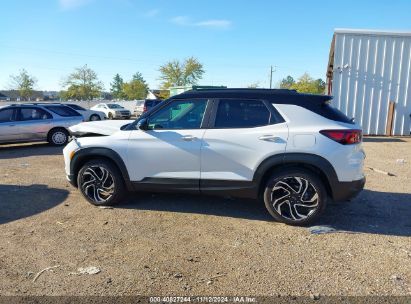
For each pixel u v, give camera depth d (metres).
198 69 62.91
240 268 3.75
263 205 5.80
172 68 62.97
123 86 82.50
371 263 3.86
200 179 5.16
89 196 5.75
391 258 3.98
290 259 3.95
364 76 15.48
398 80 15.45
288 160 4.76
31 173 8.38
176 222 5.06
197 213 5.43
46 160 10.40
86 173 5.68
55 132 13.73
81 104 54.00
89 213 5.43
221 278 3.55
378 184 7.27
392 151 11.66
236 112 5.11
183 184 5.24
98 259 3.94
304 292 3.30
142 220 5.13
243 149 4.93
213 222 5.06
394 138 15.08
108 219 5.17
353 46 15.32
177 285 3.42
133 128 5.54
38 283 3.46
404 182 7.45
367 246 4.29
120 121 6.91
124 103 48.75
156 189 5.41
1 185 7.13
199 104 5.27
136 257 3.99
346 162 4.68
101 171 5.64
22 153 12.06
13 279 3.53
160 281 3.49
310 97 4.98
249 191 5.00
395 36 15.18
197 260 3.92
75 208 5.67
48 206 5.77
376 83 15.52
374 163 9.65
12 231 4.72
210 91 5.29
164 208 5.66
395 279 3.52
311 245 4.30
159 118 5.40
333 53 16.86
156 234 4.63
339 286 3.40
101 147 5.51
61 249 4.19
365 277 3.57
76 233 4.66
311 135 4.72
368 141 14.10
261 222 5.06
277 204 4.91
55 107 14.05
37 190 6.73
